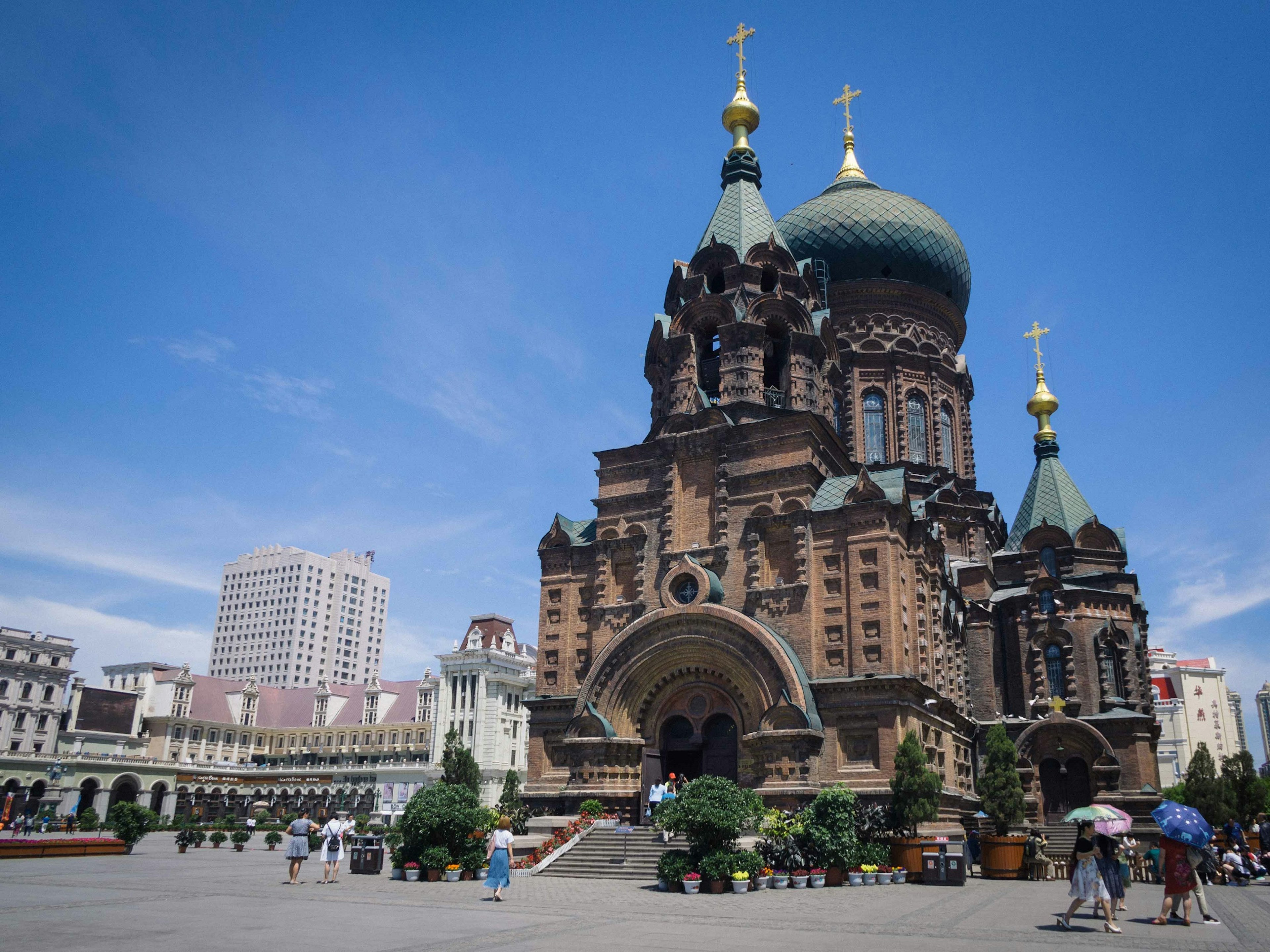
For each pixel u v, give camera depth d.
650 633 53.41
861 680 48.06
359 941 21.88
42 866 46.59
